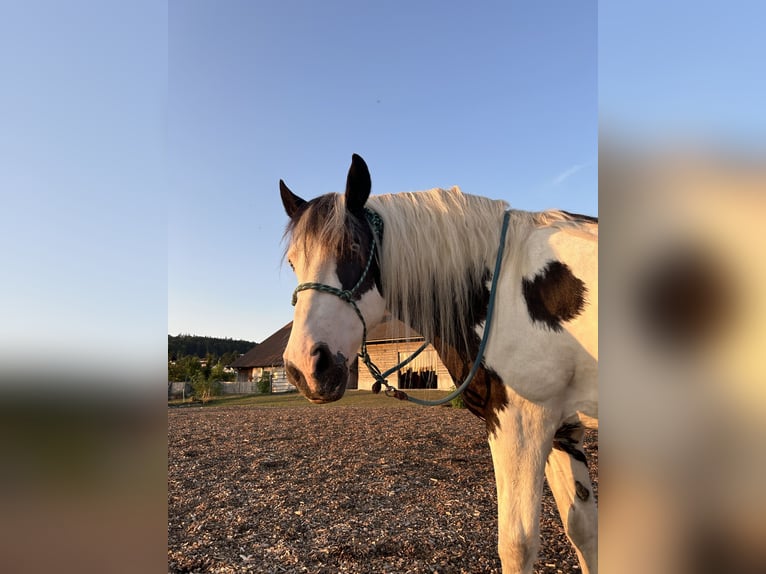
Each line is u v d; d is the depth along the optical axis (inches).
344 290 70.4
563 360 66.9
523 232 74.2
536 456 67.4
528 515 65.1
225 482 183.8
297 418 374.9
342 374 67.4
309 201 78.5
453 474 185.9
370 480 180.5
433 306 75.7
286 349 69.4
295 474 193.9
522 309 69.1
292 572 106.9
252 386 807.7
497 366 69.9
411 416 366.0
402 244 75.8
